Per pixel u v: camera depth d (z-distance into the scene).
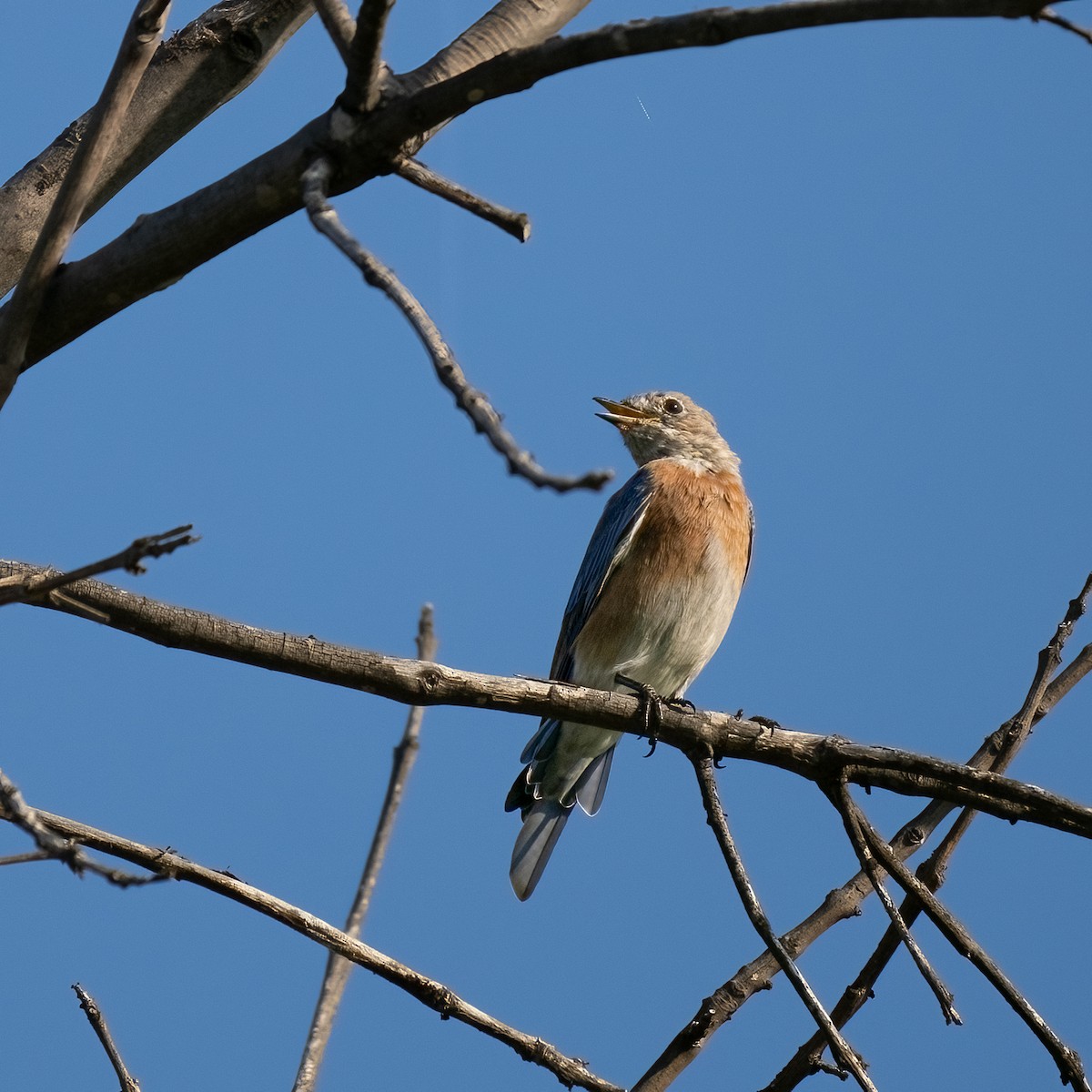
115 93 7.96
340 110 7.85
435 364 6.16
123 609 8.48
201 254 8.39
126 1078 8.69
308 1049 9.40
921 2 6.40
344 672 9.00
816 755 9.96
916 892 9.42
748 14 6.83
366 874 10.41
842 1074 8.88
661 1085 9.06
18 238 9.28
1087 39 6.30
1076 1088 8.88
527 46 7.98
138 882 6.30
